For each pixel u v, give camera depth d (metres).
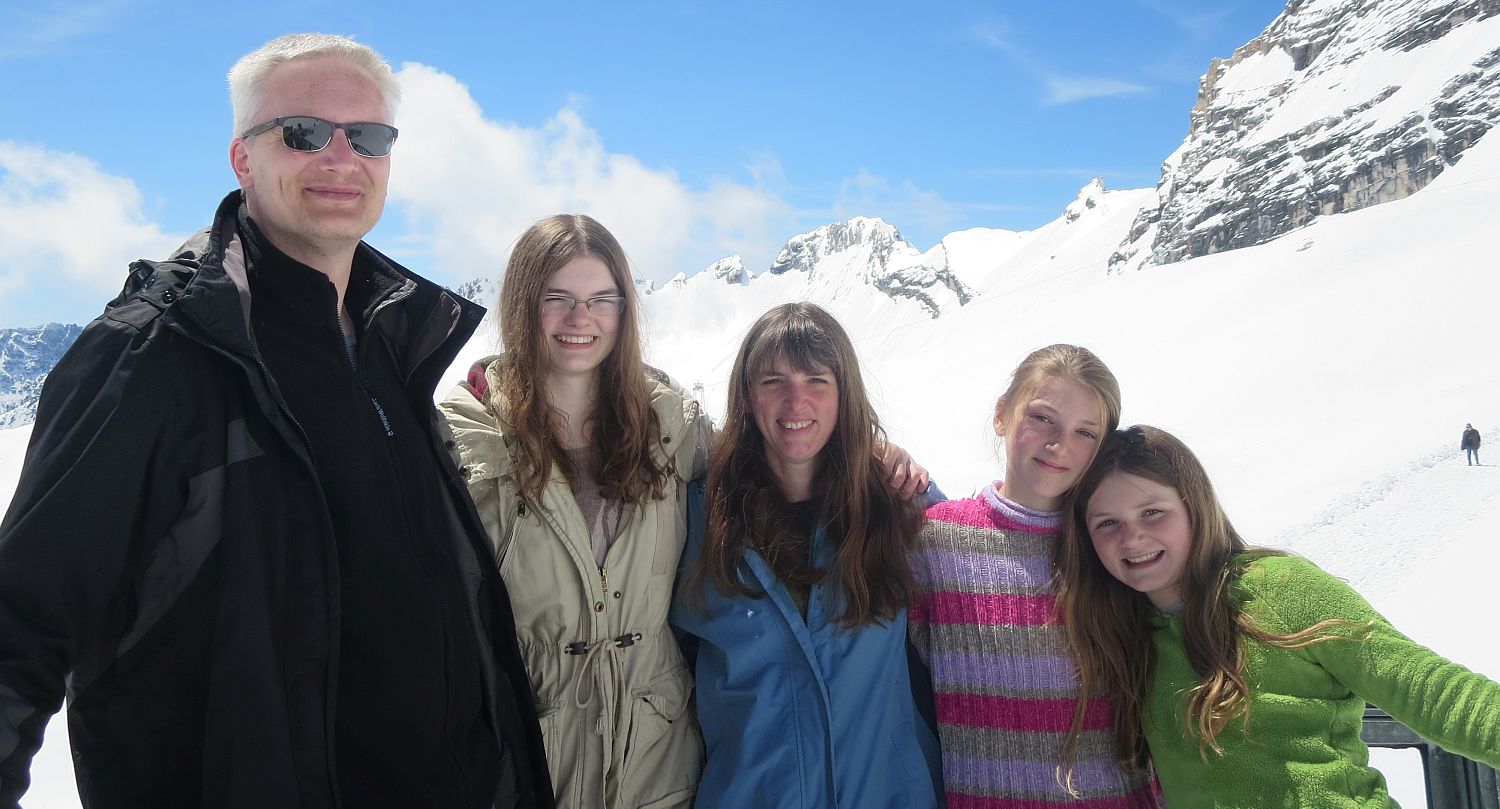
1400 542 17.80
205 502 1.94
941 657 2.83
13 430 80.00
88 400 1.83
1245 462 27.81
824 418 2.73
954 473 33.97
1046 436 2.70
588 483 2.86
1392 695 2.23
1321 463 25.47
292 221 2.21
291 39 2.26
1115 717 2.66
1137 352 45.94
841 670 2.70
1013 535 2.81
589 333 2.73
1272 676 2.42
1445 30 134.62
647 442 2.83
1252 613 2.46
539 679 2.70
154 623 1.96
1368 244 51.34
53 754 9.73
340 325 2.29
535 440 2.69
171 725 1.98
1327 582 2.44
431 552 2.33
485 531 2.48
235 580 1.96
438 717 2.26
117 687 1.97
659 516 2.83
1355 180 121.12
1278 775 2.36
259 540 1.99
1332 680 2.40
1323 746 2.34
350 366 2.26
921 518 2.89
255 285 2.16
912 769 2.77
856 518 2.74
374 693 2.16
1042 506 2.80
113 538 1.81
